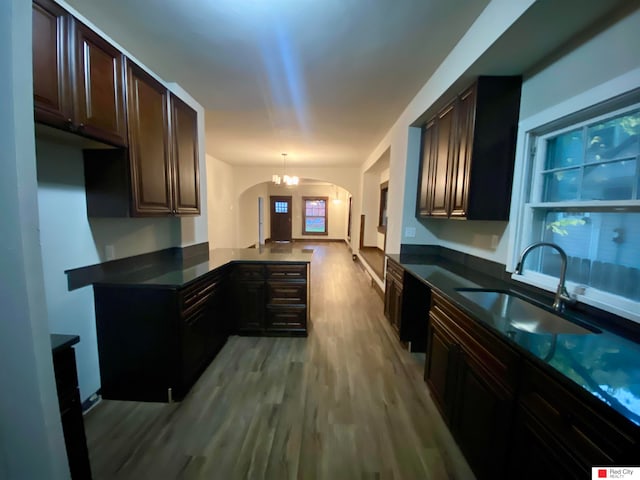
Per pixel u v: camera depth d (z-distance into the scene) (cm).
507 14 138
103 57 152
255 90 261
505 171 194
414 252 330
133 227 228
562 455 80
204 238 322
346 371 229
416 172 313
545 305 150
